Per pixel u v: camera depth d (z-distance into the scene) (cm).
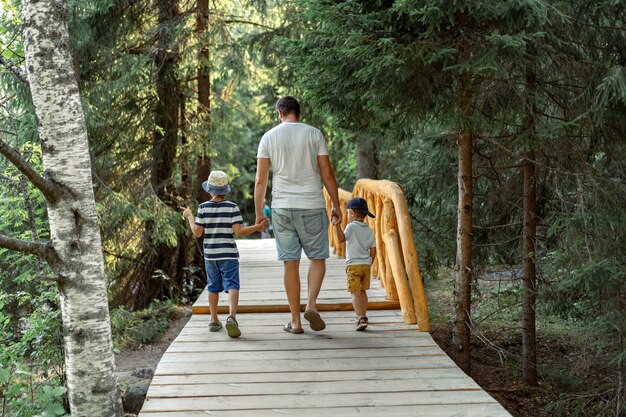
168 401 390
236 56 1140
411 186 809
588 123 555
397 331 533
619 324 544
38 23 371
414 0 444
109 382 384
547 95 607
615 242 546
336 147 1407
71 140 375
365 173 1247
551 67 588
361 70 478
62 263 373
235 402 387
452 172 779
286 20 1127
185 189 1256
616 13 552
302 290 687
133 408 618
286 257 502
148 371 745
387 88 511
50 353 544
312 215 491
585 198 576
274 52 1126
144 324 981
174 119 1183
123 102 1128
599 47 565
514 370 752
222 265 528
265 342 507
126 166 1164
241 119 1641
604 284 533
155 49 1079
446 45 490
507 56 496
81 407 377
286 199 490
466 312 596
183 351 485
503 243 734
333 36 495
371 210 728
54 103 372
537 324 911
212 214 530
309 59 534
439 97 545
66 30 379
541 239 681
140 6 1127
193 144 1192
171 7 1140
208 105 1205
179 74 1170
